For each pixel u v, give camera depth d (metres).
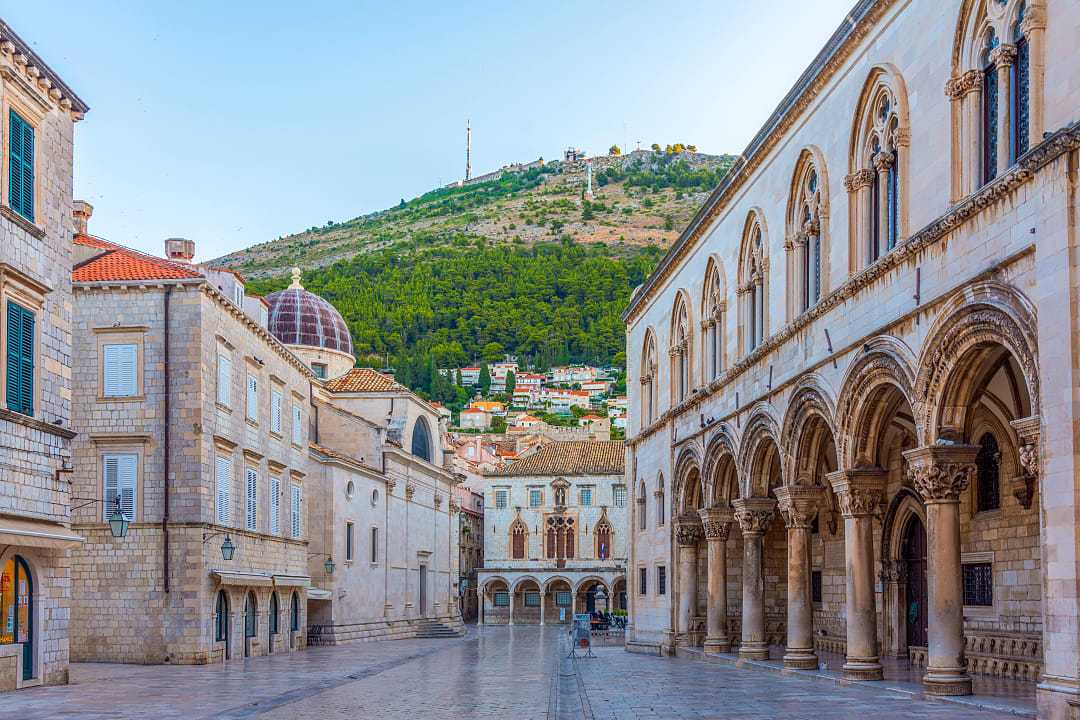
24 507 30.42
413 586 78.62
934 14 24.19
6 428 29.58
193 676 37.09
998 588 30.08
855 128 28.48
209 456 44.59
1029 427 19.45
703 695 27.19
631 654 52.19
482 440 143.50
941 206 23.61
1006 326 20.41
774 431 34.59
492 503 118.75
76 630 43.25
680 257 49.59
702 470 44.41
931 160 24.22
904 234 25.59
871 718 20.41
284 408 56.34
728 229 41.97
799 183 33.56
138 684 33.44
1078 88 18.77
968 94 22.77
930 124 24.31
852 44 28.56
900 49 26.05
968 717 20.31
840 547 42.84
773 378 34.88
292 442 57.62
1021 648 28.73
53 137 33.00
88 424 44.09
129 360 44.22
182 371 43.97
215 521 45.22
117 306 44.47
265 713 25.30
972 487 31.83
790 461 33.03
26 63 30.91
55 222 32.97
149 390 44.06
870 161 28.19
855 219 28.70
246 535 49.03
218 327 46.28
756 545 37.97
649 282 54.81
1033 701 21.92
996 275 20.83
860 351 27.30
